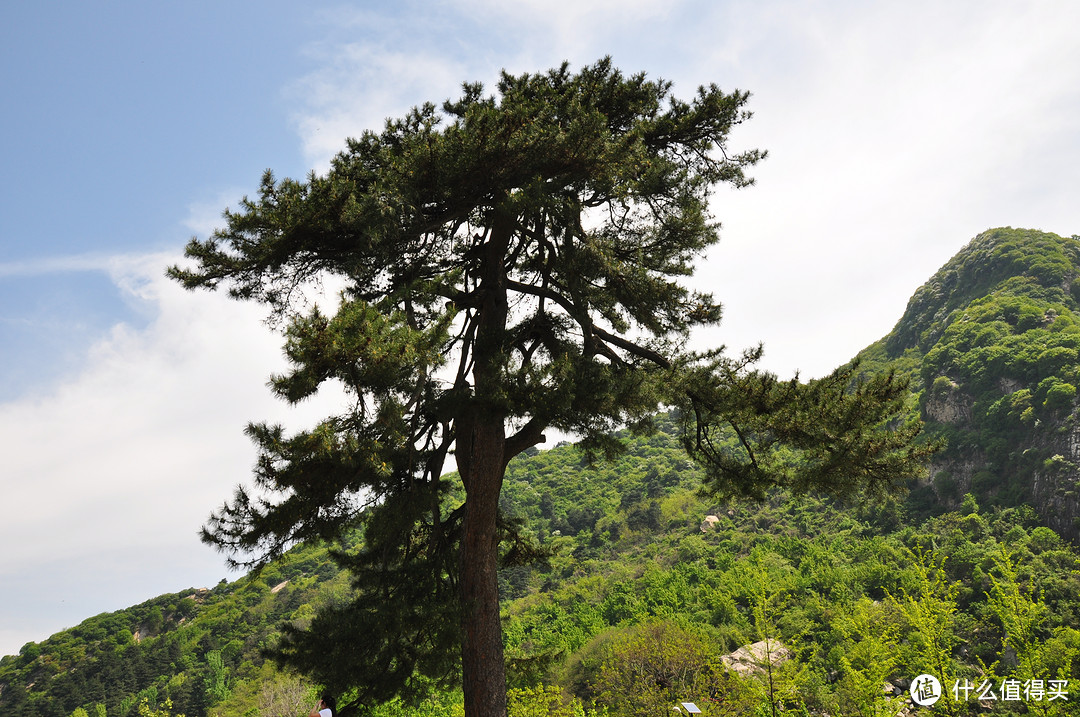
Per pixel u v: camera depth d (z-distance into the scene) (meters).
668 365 10.63
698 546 63.69
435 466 9.79
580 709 23.41
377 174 9.38
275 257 9.15
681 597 49.50
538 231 10.80
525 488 112.38
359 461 7.48
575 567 74.75
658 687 20.20
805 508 67.75
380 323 7.52
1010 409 63.00
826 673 24.09
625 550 78.00
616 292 10.99
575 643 45.56
